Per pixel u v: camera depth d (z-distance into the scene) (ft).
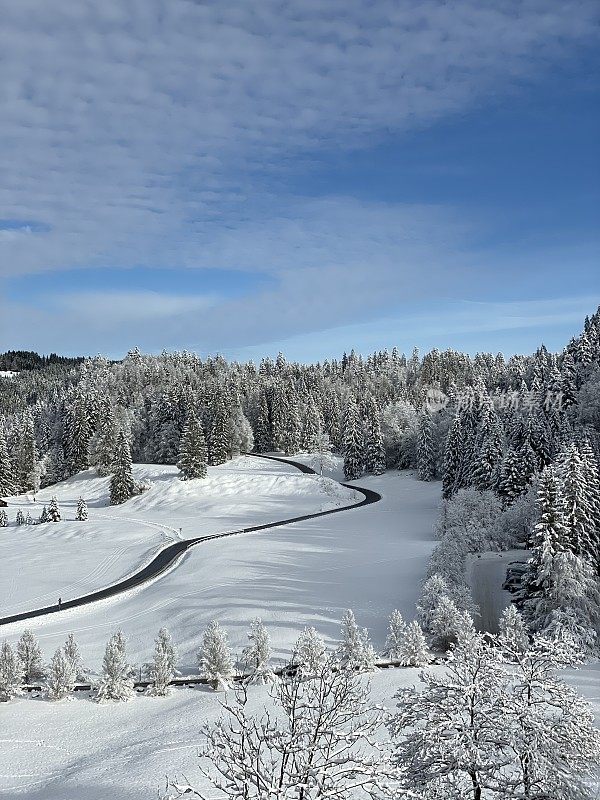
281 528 248.93
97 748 90.74
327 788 31.37
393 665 115.44
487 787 43.83
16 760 88.33
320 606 151.02
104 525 285.84
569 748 44.70
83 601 178.09
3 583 203.82
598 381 264.52
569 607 117.50
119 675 111.65
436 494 319.27
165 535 251.60
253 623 120.37
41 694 115.03
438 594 133.08
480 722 44.52
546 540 123.54
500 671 47.21
